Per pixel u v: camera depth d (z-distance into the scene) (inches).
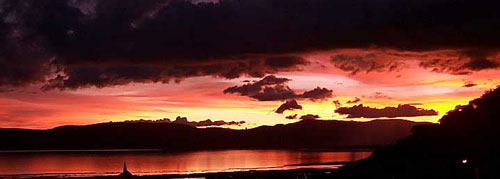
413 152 4141.2
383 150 4687.5
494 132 3722.9
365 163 4650.6
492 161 2955.2
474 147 3555.6
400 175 3816.4
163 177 6860.2
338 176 4709.6
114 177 7042.3
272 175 6486.2
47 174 7839.6
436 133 4239.7
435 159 3644.2
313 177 5492.1
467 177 2962.6
